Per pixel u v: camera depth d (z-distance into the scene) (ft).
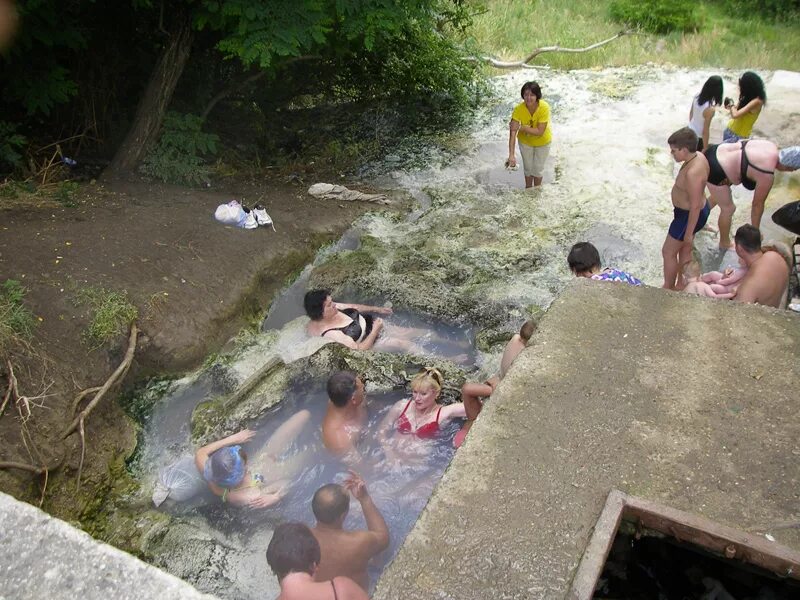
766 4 55.83
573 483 10.28
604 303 14.34
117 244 23.13
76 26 28.35
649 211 28.37
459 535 9.57
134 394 19.69
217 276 23.06
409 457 17.29
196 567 15.06
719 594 10.42
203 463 16.78
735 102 37.09
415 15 30.99
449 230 27.84
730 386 11.98
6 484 15.46
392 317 23.54
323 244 27.09
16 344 17.85
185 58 28.94
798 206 20.48
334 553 13.15
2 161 27.99
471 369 20.67
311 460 17.48
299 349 21.30
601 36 49.34
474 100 39.91
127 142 29.48
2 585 8.13
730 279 20.48
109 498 16.93
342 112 39.09
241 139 34.63
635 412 11.51
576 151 33.55
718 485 10.18
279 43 26.48
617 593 10.62
